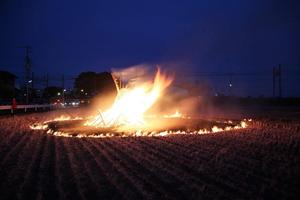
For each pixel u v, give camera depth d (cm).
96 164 1152
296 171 1027
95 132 2084
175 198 791
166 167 1097
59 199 798
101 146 1555
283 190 839
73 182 931
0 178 985
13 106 4303
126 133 2048
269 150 1403
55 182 934
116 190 855
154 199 788
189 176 978
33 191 860
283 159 1209
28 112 4788
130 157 1272
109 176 988
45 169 1086
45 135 2000
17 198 811
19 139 1814
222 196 799
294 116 3522
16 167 1118
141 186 886
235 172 1020
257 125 2470
